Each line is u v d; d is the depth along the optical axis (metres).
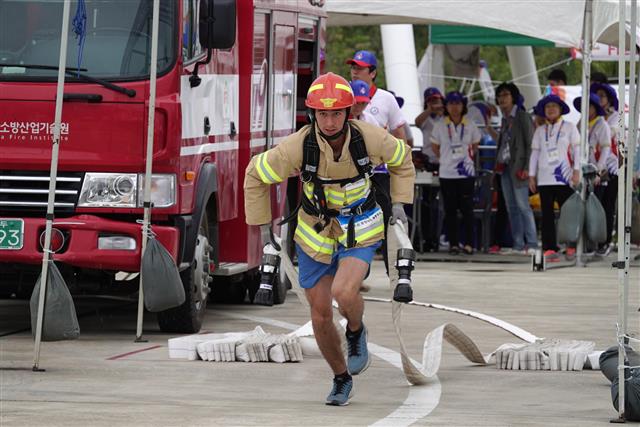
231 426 12.82
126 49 18.81
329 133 13.37
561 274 31.38
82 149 18.70
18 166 18.78
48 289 16.48
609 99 36.44
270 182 13.71
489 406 14.27
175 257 18.89
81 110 18.69
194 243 19.53
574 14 31.64
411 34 44.81
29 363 16.92
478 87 65.50
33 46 18.91
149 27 18.88
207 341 17.56
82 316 22.16
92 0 18.91
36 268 19.06
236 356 17.41
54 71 18.81
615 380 13.55
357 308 14.01
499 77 80.88
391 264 14.09
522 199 35.75
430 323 21.89
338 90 13.25
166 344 18.83
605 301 25.75
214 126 20.88
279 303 24.81
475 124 35.28
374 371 16.78
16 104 18.75
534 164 34.41
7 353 17.80
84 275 19.58
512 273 31.50
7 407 13.84
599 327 21.58
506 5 31.59
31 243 18.62
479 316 22.72
